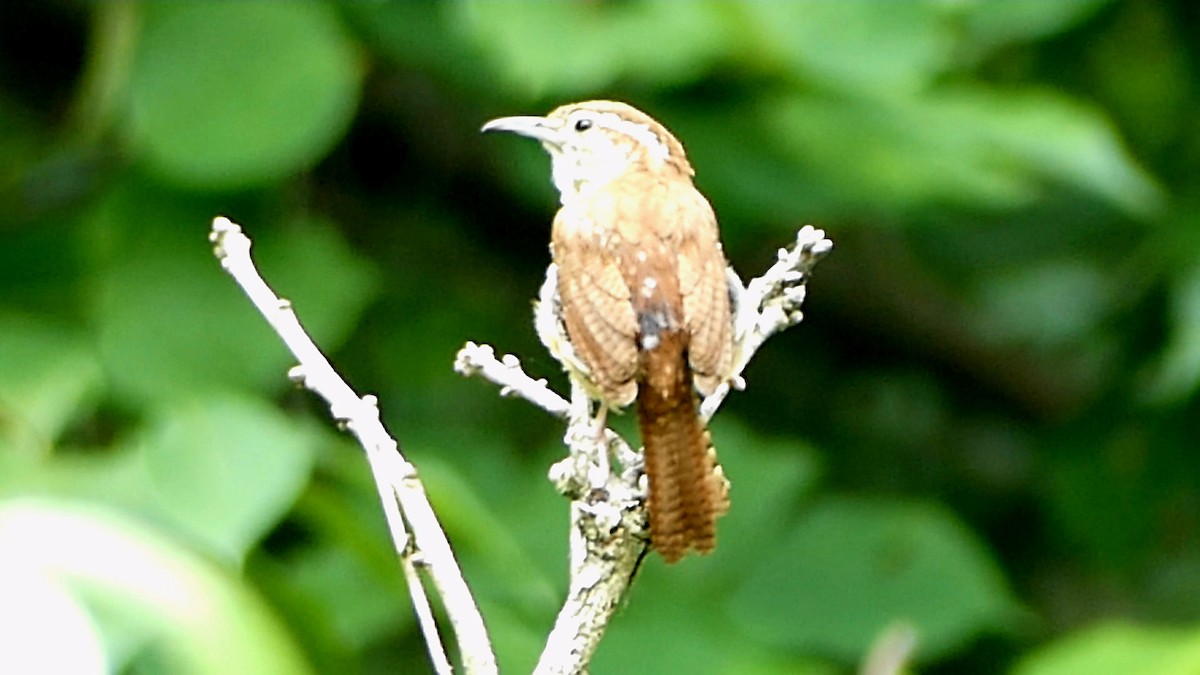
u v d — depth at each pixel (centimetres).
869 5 1113
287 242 1141
